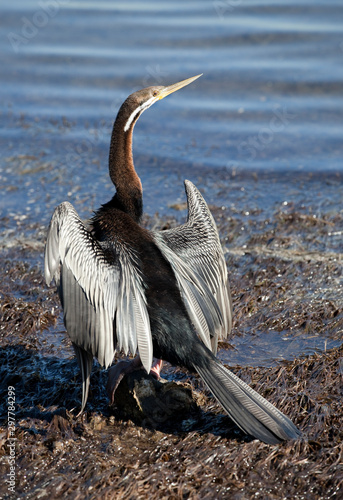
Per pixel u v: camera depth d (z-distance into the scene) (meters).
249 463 7.60
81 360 8.29
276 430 7.59
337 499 7.09
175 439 8.15
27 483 7.53
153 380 8.65
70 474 7.54
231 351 10.23
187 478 7.38
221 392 7.75
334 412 8.37
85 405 8.97
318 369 9.28
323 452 7.66
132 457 7.86
